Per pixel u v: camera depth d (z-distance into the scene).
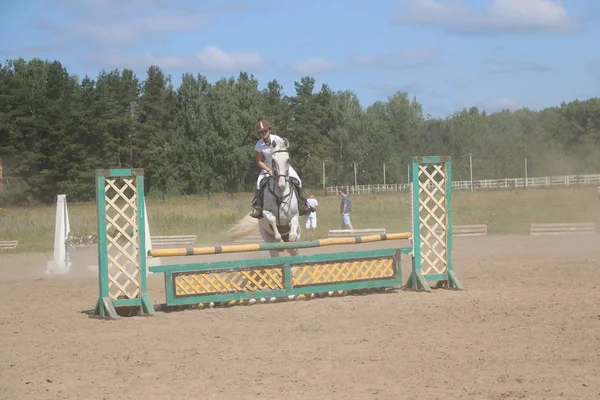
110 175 11.12
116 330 9.72
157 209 43.16
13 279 17.05
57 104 73.88
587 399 5.90
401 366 7.13
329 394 6.23
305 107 103.06
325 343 8.34
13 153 69.88
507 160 110.19
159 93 93.81
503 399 5.97
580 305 10.28
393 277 12.76
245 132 93.00
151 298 13.05
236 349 8.16
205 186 90.88
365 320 9.80
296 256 12.10
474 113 155.50
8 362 7.81
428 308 10.61
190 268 11.44
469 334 8.58
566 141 119.12
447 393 6.16
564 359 7.23
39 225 34.09
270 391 6.38
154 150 85.06
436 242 12.96
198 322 10.21
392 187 89.38
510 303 10.72
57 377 7.10
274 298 12.19
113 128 81.88
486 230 26.14
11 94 73.88
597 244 21.34
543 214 35.22
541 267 15.41
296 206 12.70
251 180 93.62
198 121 92.12
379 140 109.56
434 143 114.50
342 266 12.40
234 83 101.62
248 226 15.02
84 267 19.61
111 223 11.20
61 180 72.31
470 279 13.95
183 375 7.05
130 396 6.37
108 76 99.75
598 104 121.81
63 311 11.59
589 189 55.47
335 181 100.94
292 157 98.56
